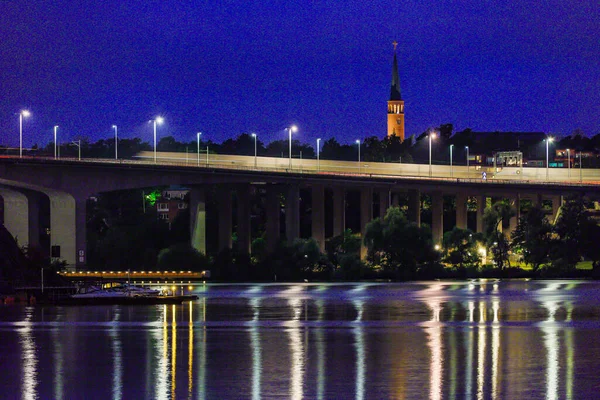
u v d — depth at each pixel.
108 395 168.50
